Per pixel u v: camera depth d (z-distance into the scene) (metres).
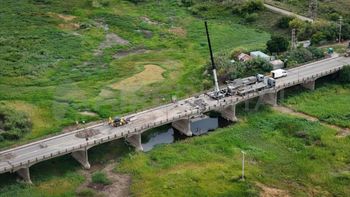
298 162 95.25
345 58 133.12
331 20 162.00
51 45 152.50
